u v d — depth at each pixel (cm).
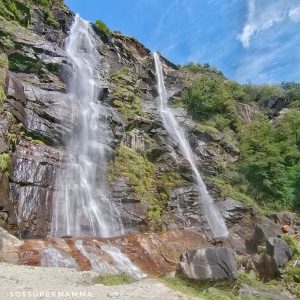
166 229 1758
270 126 2934
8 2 2400
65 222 1460
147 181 2005
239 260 1334
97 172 1786
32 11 2652
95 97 2356
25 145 1496
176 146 2400
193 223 1862
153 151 2223
